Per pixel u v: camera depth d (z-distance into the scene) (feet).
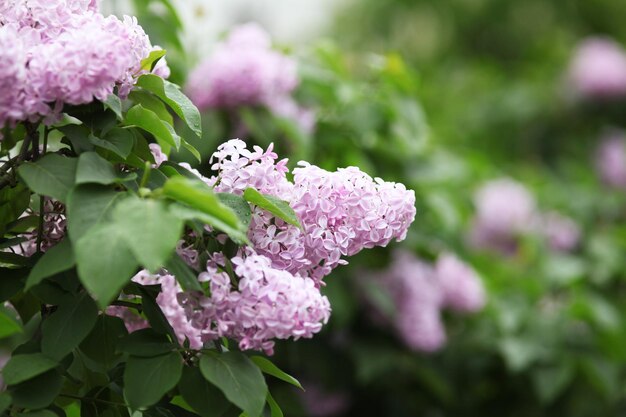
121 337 4.34
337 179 4.50
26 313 5.04
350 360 9.66
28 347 4.33
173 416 4.58
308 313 4.20
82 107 4.29
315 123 9.15
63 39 4.13
